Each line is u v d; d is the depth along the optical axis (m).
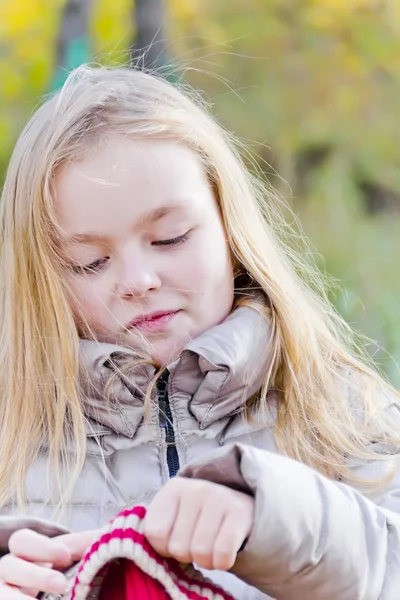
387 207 7.44
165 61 5.31
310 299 2.93
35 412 2.54
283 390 2.55
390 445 2.48
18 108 7.26
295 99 7.68
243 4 7.75
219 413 2.44
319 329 2.75
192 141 2.57
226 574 2.13
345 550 1.76
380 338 6.07
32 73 7.23
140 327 2.42
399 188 7.46
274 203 3.34
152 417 2.44
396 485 2.38
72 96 2.64
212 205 2.58
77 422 2.43
